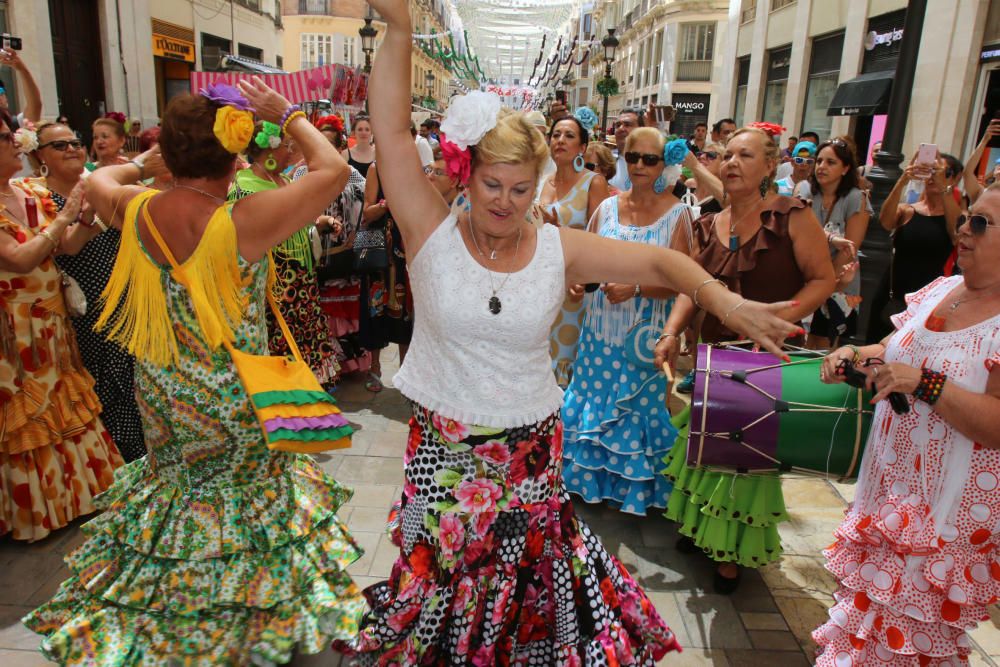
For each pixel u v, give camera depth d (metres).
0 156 2.59
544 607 1.96
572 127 3.69
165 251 1.85
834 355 1.89
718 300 1.72
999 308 1.71
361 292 4.57
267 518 2.03
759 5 17.47
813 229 2.57
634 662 1.90
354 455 3.75
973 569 1.80
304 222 1.92
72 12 12.96
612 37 14.23
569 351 3.69
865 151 12.77
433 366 1.80
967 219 1.73
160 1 15.67
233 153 1.88
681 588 2.72
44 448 2.77
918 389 1.70
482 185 1.62
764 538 2.61
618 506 3.30
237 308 1.92
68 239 2.71
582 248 1.82
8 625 2.34
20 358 2.66
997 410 1.64
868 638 1.95
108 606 1.96
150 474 2.08
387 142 1.75
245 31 20.66
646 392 3.16
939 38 9.49
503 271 1.74
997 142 8.27
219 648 1.93
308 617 2.01
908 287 4.96
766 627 2.50
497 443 1.79
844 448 2.11
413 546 1.86
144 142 3.71
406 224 1.79
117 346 3.14
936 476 1.80
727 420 2.19
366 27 13.36
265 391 1.86
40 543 2.81
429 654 1.85
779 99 16.72
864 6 12.23
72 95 13.07
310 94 11.68
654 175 3.07
